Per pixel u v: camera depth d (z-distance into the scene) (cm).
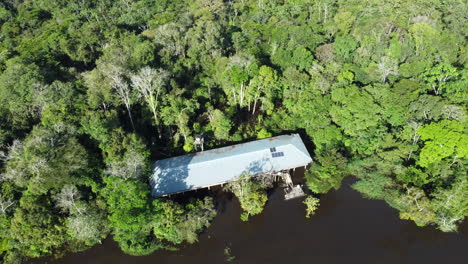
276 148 7138
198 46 9600
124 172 5866
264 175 6938
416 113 6962
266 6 13362
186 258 6041
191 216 6128
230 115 8506
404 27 9306
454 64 8331
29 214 5488
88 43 10188
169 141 7931
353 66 8225
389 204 6600
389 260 5791
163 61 9288
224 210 6731
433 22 9212
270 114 8494
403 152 6812
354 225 6350
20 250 6069
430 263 5722
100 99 7419
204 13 11844
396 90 7275
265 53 9669
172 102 7806
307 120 7556
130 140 6694
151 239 6291
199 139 7594
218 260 5981
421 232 6181
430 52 8431
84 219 5672
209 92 8881
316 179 6819
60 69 8938
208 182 6681
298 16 12119
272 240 6212
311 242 6141
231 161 6925
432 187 6494
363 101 6969
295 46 9300
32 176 5756
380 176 6994
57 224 5778
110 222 5981
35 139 5934
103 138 6575
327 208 6681
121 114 7944
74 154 5950
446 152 6178
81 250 6225
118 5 14288
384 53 8556
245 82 8569
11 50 10381
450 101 6806
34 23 12606
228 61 8806
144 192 5691
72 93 7381
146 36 10519
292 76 8088
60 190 5938
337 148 7156
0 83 7650
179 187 6575
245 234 6341
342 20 10525
